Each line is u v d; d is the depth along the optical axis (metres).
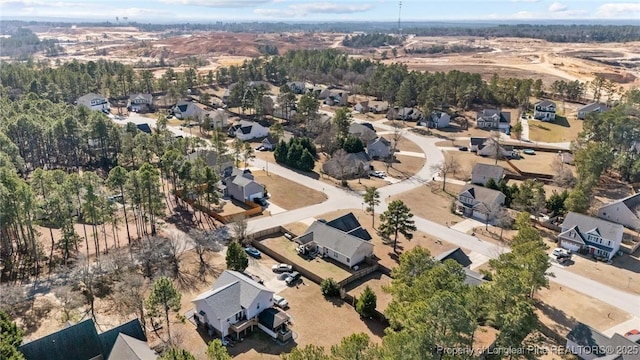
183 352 36.22
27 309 49.44
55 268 57.50
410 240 68.06
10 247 59.62
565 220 67.62
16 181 57.91
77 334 38.84
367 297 49.56
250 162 101.94
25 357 36.56
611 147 98.06
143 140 94.38
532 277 49.25
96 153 99.62
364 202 80.31
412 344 31.02
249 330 47.47
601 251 63.50
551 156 107.69
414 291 41.16
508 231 71.44
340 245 61.22
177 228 69.38
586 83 177.75
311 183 90.56
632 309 52.50
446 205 81.19
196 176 74.31
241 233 64.75
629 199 73.88
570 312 51.66
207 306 46.03
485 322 39.97
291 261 60.22
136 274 52.53
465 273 46.72
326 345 45.53
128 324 41.19
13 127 92.12
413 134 126.38
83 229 68.12
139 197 64.31
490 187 82.31
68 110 111.06
